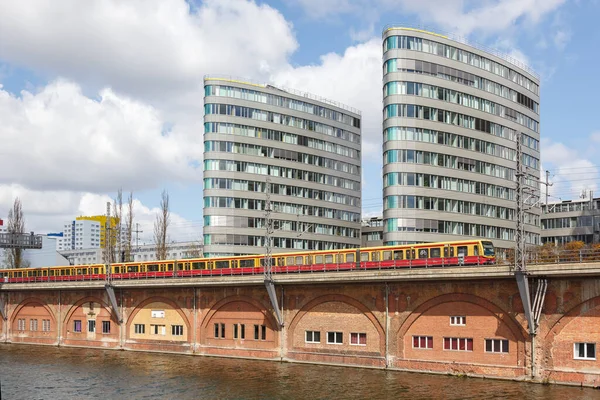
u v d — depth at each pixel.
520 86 96.75
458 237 84.94
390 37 85.06
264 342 61.50
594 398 40.72
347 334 56.28
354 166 125.12
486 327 49.00
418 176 83.00
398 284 53.53
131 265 76.06
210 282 63.81
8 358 67.62
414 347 52.53
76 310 77.25
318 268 60.88
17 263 109.00
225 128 104.56
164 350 68.75
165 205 105.69
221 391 47.97
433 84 85.25
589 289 44.53
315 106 117.31
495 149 90.81
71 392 49.31
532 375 46.28
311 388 47.53
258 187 106.38
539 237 100.38
